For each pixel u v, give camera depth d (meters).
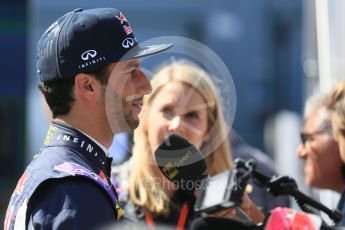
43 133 27.70
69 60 6.76
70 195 6.21
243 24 38.44
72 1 37.53
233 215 7.37
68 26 6.83
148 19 38.94
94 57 6.74
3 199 21.75
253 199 9.97
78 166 6.53
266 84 37.75
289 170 19.80
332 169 10.64
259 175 7.45
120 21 6.95
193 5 38.75
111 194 6.48
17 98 22.59
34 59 27.03
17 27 22.16
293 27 37.72
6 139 22.78
